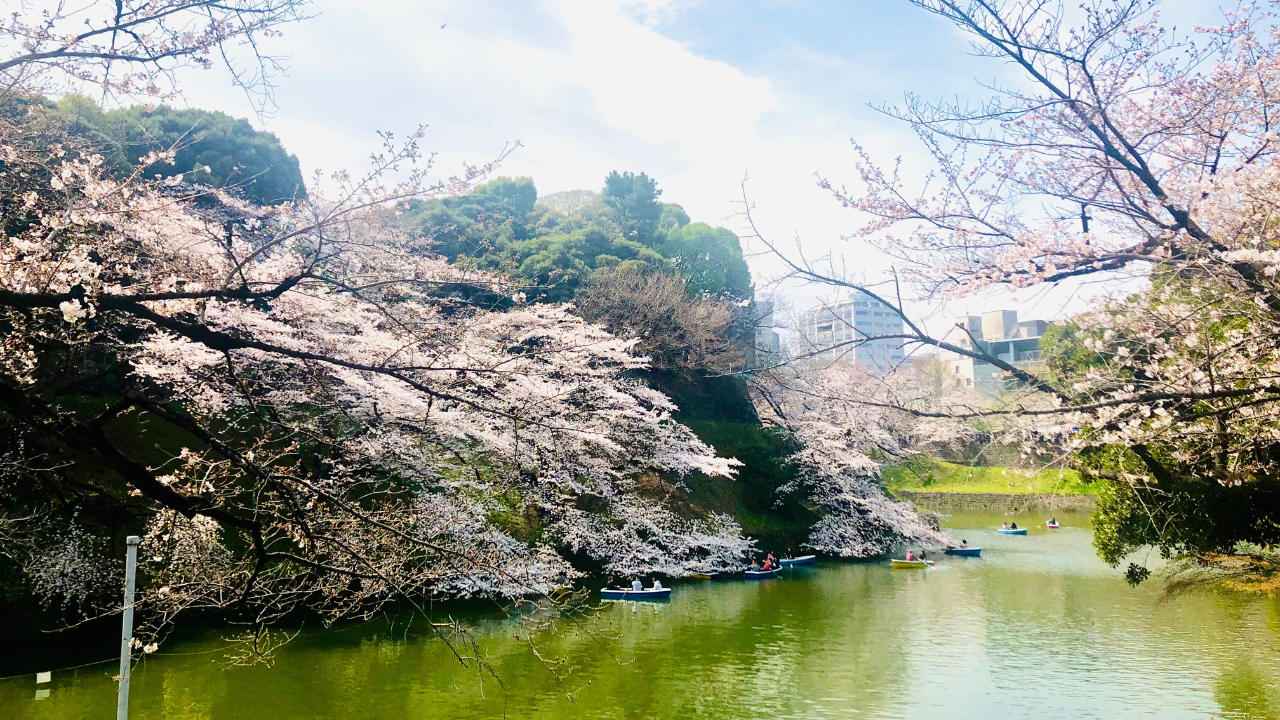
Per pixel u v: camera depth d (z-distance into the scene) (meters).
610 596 21.44
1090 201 7.77
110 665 13.38
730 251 39.75
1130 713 12.57
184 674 13.27
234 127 28.17
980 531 37.94
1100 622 18.80
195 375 10.59
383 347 12.95
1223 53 8.06
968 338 8.60
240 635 15.34
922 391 21.23
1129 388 8.17
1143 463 10.12
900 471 39.84
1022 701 13.30
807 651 16.52
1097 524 13.64
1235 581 12.66
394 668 14.15
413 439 15.84
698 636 17.67
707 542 26.02
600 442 17.95
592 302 28.55
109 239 8.09
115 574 13.72
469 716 12.07
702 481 29.92
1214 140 8.22
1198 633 17.47
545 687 13.63
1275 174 7.41
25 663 12.97
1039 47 7.38
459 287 23.31
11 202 8.56
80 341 8.94
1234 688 13.64
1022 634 17.88
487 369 7.98
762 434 33.41
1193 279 7.66
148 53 6.47
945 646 16.95
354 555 7.74
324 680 13.35
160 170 22.31
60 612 13.66
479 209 35.97
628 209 43.59
